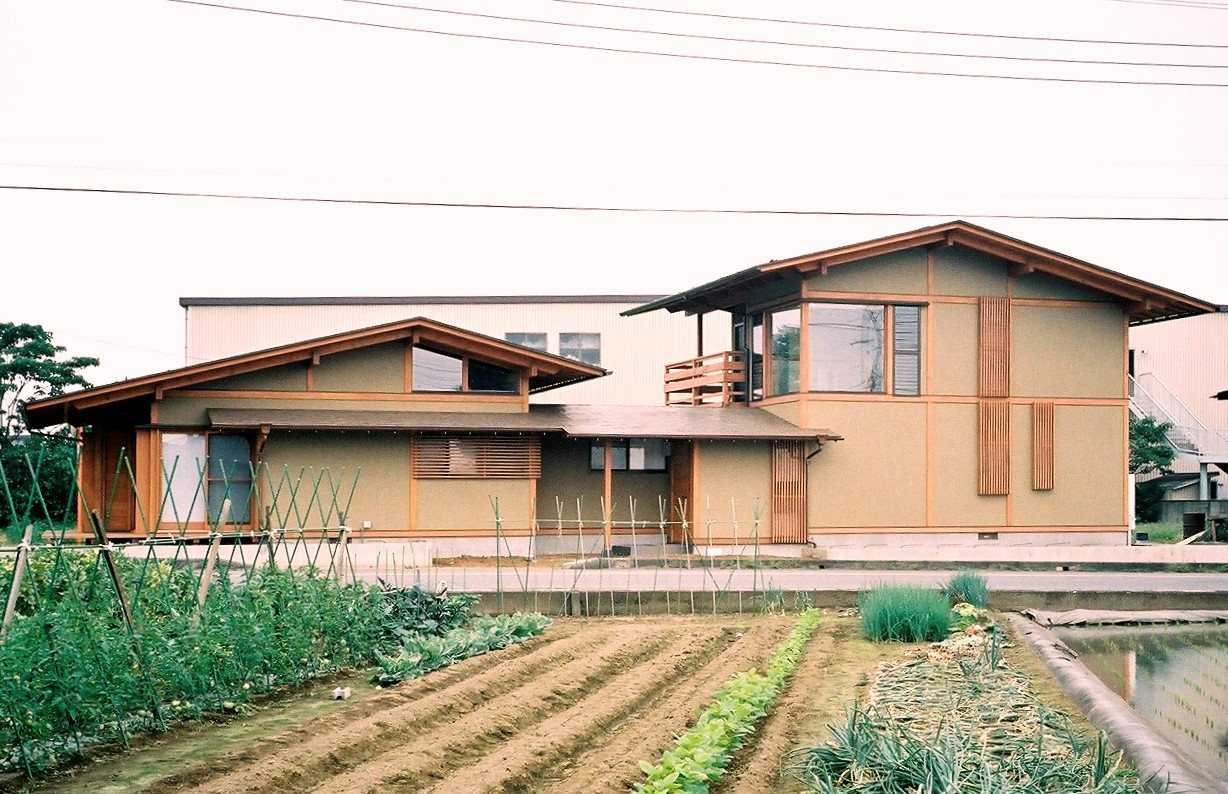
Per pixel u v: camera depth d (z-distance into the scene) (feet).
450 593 53.47
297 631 37.99
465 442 80.69
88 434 77.97
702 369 103.04
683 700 36.04
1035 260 90.58
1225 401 139.44
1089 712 32.09
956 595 56.80
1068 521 93.04
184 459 76.33
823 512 88.28
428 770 27.96
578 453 89.66
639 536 90.12
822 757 26.02
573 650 44.68
